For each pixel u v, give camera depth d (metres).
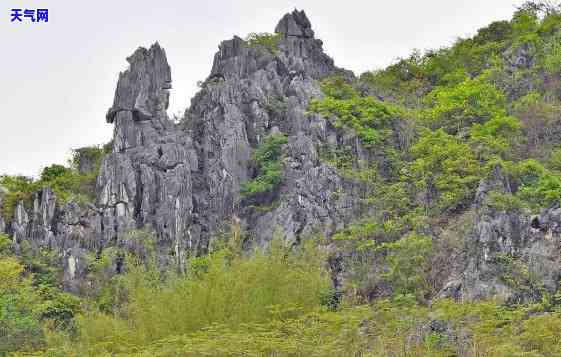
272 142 95.06
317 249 77.94
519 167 84.94
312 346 53.06
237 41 107.94
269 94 102.19
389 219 85.88
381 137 96.75
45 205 89.94
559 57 107.75
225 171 93.62
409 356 51.91
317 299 65.38
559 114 99.00
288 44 112.94
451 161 87.69
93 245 88.31
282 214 87.25
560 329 53.09
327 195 88.38
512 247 73.62
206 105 100.75
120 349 59.03
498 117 96.56
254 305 61.41
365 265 79.94
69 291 83.88
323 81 109.44
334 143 95.00
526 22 122.12
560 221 73.62
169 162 92.69
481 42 126.12
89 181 98.19
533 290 70.00
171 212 89.75
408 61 127.50
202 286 62.78
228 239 87.12
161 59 101.94
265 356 53.16
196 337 55.66
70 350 62.00
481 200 80.00
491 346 50.53
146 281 69.50
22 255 85.94
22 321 68.00
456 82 115.81
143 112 97.81
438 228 82.44
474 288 71.50
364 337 54.03
